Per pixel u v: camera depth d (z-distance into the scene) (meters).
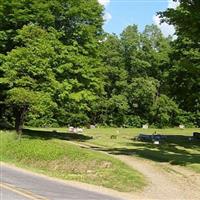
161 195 17.20
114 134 53.38
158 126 83.88
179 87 46.44
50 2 36.25
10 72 31.55
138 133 58.53
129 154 29.16
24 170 22.36
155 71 87.25
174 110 83.25
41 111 32.16
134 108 85.50
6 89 37.75
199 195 17.61
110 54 83.88
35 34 32.34
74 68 36.84
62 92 35.88
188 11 26.31
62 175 21.16
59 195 14.88
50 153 25.03
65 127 71.25
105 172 21.11
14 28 36.69
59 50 35.25
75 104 39.06
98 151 29.17
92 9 39.47
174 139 48.84
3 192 14.73
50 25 36.66
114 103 81.81
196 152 34.47
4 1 35.62
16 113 37.62
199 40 26.59
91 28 38.34
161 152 32.06
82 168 22.45
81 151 25.50
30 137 33.56
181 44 46.03
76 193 15.81
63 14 37.75
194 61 40.62
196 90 44.59
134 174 20.80
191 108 46.25
